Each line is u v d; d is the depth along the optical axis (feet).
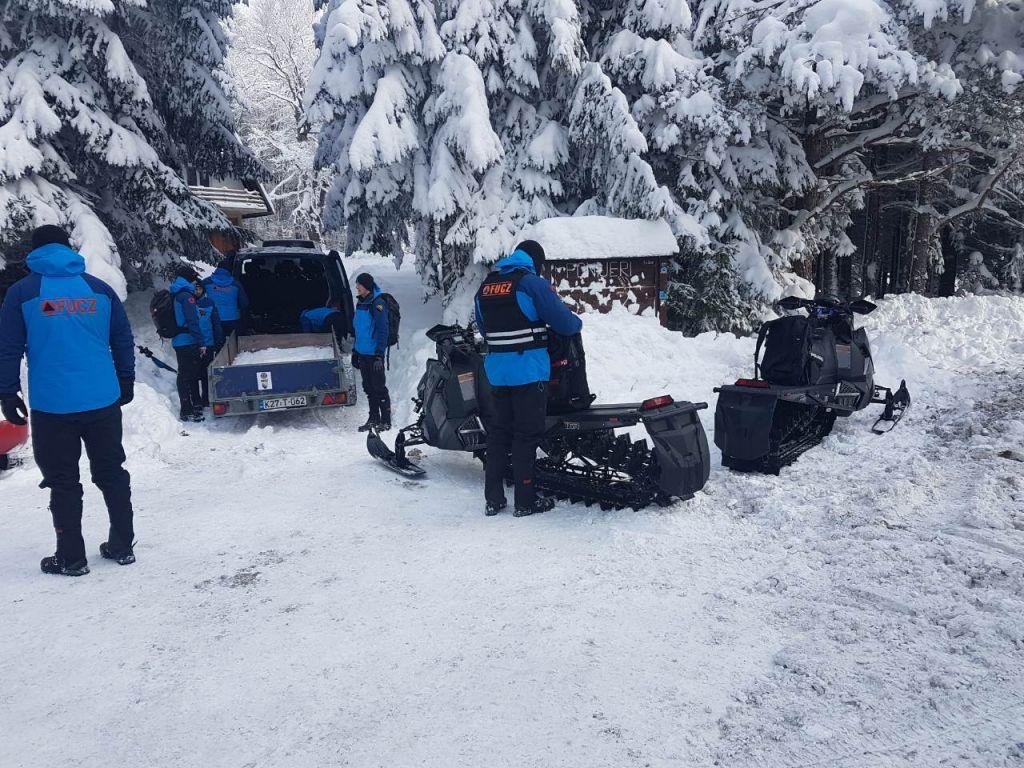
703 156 35.73
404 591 11.32
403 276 55.11
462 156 34.53
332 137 42.14
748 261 37.19
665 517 13.96
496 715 7.93
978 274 71.46
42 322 11.59
